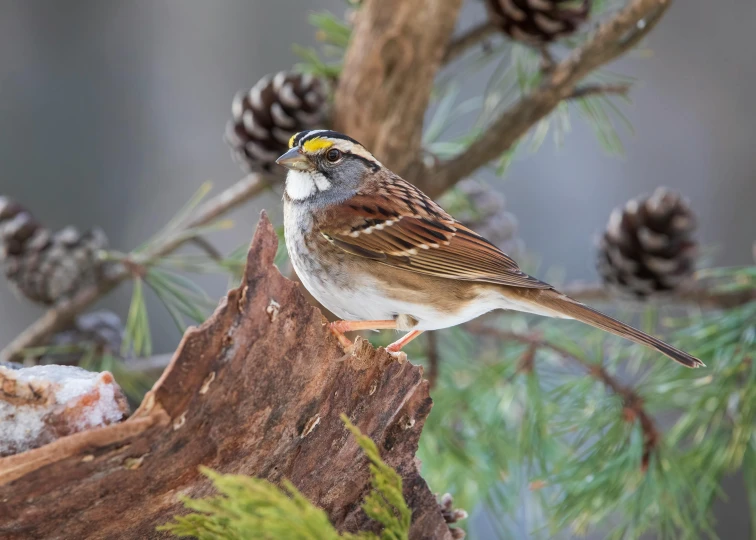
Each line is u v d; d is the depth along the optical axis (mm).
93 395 3836
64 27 16141
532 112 7316
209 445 3910
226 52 17125
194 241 8039
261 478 4211
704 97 16719
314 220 6676
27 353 8258
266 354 3883
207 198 16516
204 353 3686
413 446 4613
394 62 7680
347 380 4215
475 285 6754
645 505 7023
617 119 16703
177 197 16516
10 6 15859
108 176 16250
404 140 7789
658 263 8109
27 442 3770
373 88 7738
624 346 8727
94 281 8375
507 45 8789
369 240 6605
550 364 8664
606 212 16266
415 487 4719
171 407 3658
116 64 16469
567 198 16297
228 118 16969
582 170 16297
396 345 6707
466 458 7891
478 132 8727
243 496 3301
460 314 6793
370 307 6727
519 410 8961
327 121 7977
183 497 3889
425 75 7703
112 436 3535
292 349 3957
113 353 8633
